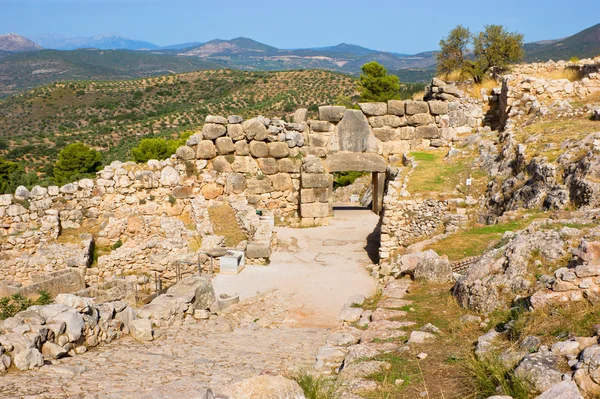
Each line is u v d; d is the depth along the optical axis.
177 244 20.02
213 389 6.32
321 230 26.22
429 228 20.75
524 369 6.40
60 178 59.50
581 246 9.37
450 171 24.72
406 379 7.22
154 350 9.65
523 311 8.65
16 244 21.62
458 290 11.16
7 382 6.97
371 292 15.61
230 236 23.28
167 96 129.50
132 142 91.12
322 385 6.91
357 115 29.81
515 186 19.86
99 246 22.78
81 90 131.88
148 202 25.72
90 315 10.03
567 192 16.64
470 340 8.61
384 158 30.09
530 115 26.55
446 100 30.94
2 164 60.75
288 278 18.12
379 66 51.69
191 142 27.05
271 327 12.88
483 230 16.88
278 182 27.95
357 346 8.76
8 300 15.08
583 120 23.30
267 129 27.89
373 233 25.44
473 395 6.51
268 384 5.93
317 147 29.58
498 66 34.84
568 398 5.45
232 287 17.09
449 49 36.69
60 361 8.42
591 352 6.20
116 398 6.29
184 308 13.25
